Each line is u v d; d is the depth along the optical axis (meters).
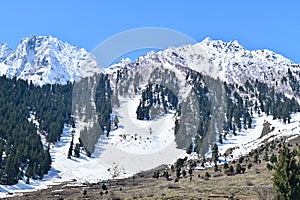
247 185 65.38
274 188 34.31
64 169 114.81
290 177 33.38
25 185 104.56
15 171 105.00
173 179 81.44
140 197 59.84
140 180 80.25
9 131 131.25
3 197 84.19
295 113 189.50
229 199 49.78
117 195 64.88
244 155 122.94
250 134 161.38
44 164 113.25
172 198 53.88
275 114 178.88
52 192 85.50
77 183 96.00
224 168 95.69
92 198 67.38
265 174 77.94
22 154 116.94
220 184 71.06
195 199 51.78
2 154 111.44
